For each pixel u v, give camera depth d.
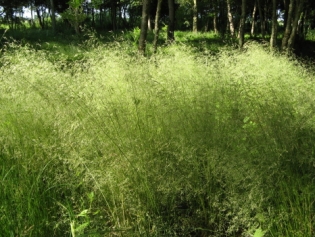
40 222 2.28
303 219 2.30
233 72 4.34
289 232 2.27
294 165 2.62
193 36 19.62
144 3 8.06
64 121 2.80
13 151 2.82
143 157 2.70
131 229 2.37
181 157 2.68
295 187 2.49
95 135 2.76
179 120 3.07
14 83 3.38
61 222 2.22
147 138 2.91
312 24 28.88
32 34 16.58
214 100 3.33
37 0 26.23
